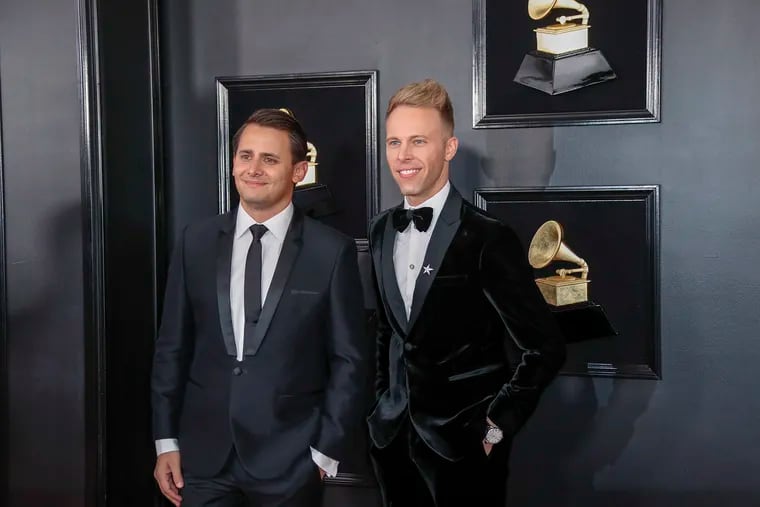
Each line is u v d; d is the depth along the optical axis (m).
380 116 2.63
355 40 2.64
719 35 2.41
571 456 2.57
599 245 2.51
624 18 2.46
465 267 2.02
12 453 2.42
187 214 2.78
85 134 2.32
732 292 2.44
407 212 2.09
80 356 2.36
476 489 2.01
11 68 2.37
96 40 2.33
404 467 2.11
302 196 2.67
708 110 2.43
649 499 2.52
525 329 1.98
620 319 2.51
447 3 2.58
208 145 2.75
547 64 2.51
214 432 1.94
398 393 2.12
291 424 1.94
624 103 2.47
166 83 2.76
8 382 2.41
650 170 2.47
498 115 2.56
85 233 2.34
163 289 2.70
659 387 2.50
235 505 2.01
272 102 2.70
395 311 2.09
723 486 2.46
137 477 2.58
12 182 2.38
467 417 2.00
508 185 2.57
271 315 1.94
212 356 1.97
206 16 2.73
